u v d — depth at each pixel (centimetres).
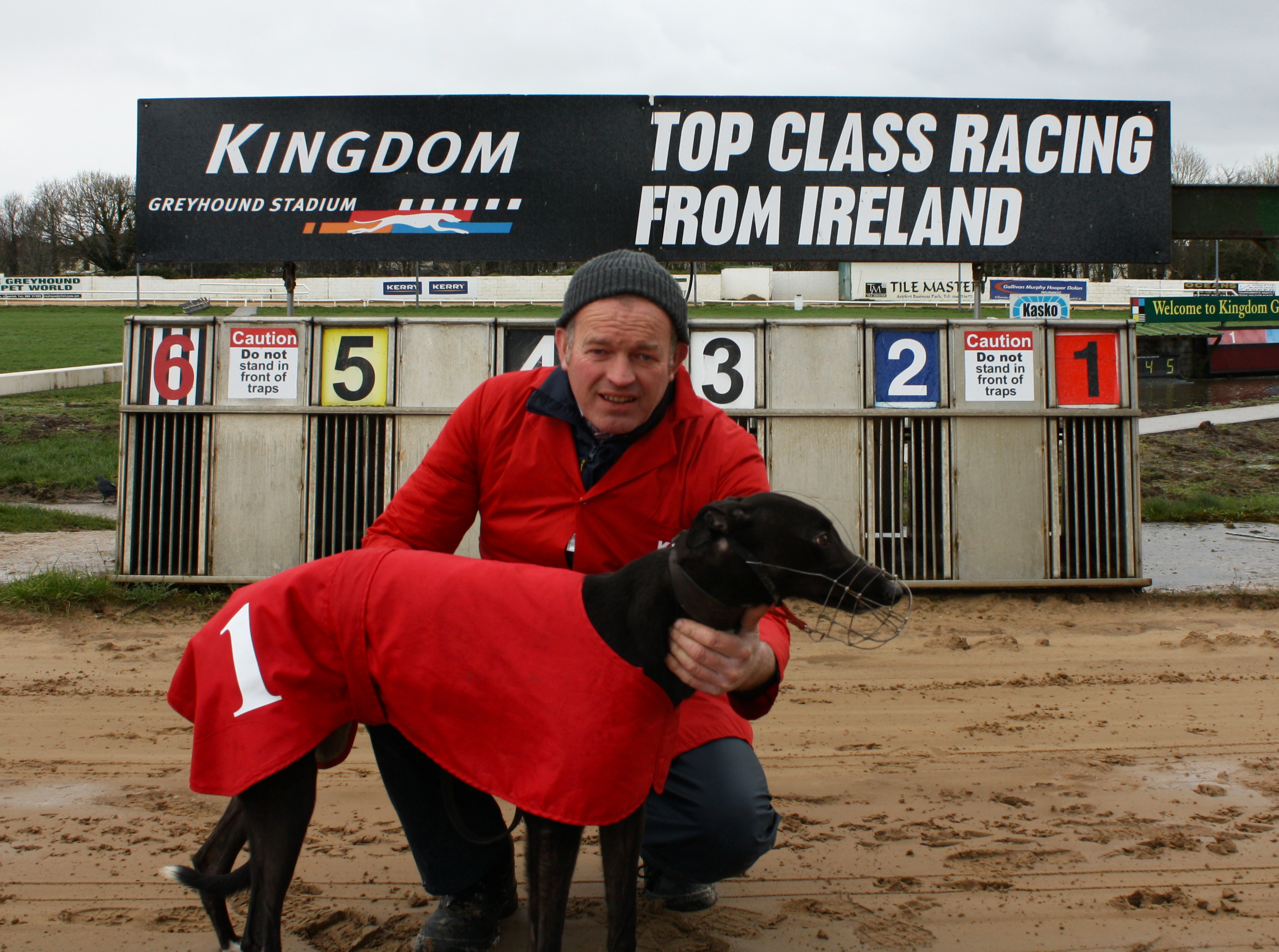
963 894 290
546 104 772
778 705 484
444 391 705
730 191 775
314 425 707
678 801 244
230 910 282
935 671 543
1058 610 694
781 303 3934
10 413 1814
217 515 707
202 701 225
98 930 267
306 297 4369
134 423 705
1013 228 785
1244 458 1495
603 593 212
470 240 780
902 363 718
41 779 380
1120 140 784
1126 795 366
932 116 777
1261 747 418
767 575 205
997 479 720
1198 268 5109
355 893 291
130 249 6719
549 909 206
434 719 216
